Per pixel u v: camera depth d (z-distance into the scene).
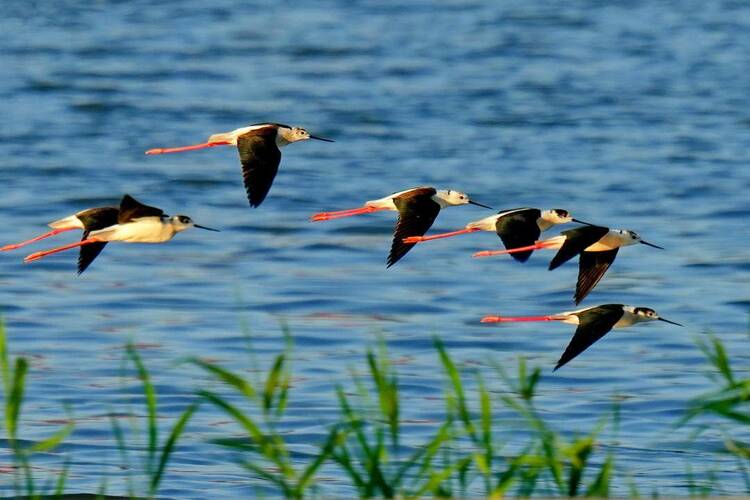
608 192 27.19
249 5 51.94
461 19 49.72
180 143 31.48
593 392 15.91
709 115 34.91
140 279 21.56
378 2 53.16
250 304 20.11
